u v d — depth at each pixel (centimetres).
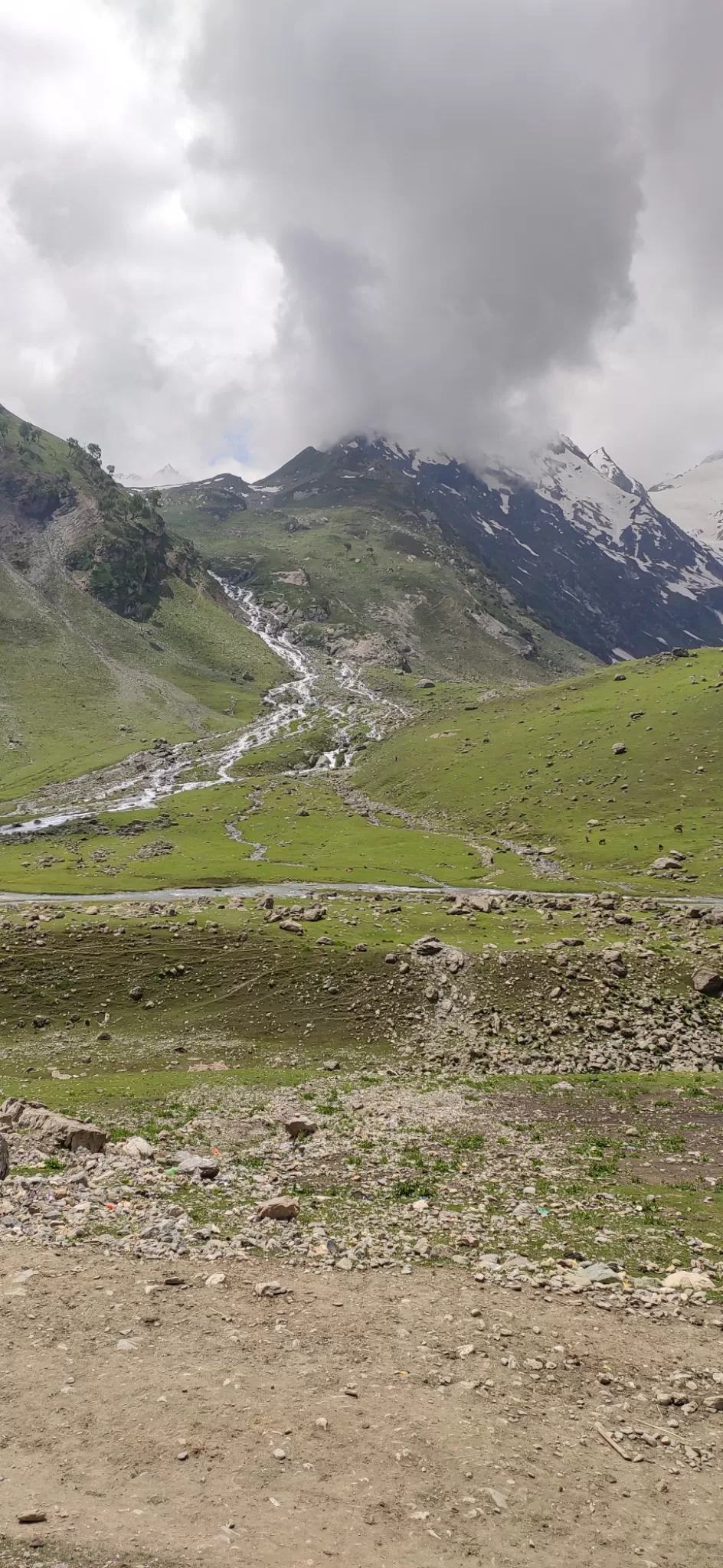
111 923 6506
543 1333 1522
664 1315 1616
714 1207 2245
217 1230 1959
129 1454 1113
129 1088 3759
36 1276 1647
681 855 10319
